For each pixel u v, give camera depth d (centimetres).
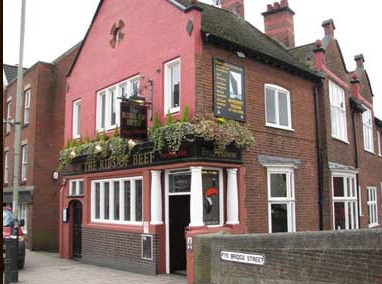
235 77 1147
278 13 1819
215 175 1095
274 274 723
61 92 2025
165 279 1054
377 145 2172
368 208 1888
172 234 1159
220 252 838
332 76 1557
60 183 1994
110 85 1385
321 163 1420
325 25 1666
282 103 1331
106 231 1330
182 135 1017
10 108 2350
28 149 2017
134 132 1105
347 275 614
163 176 1159
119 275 1140
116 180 1317
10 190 2145
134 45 1287
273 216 1221
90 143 1405
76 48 2014
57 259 1555
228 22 1472
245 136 1083
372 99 2102
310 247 668
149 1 1234
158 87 1167
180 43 1105
